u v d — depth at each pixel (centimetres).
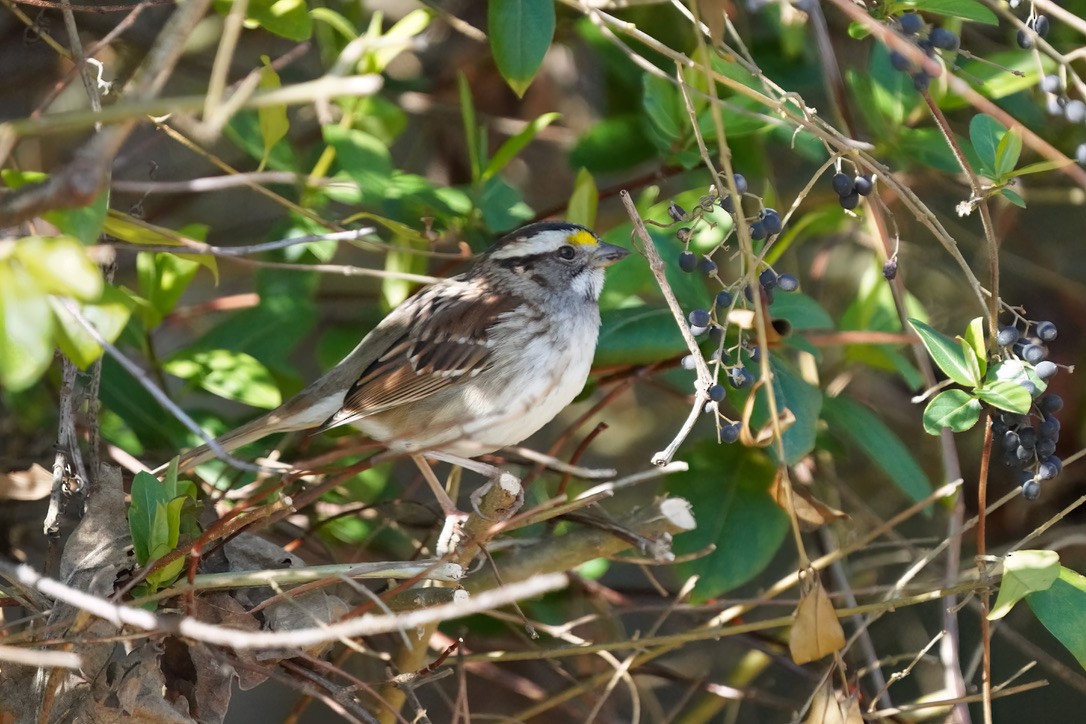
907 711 894
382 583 945
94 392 782
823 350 1018
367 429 932
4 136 511
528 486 891
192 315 967
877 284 945
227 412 1155
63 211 571
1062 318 1129
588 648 829
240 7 519
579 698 1041
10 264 459
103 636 650
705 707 1023
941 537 1042
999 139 720
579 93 1202
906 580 810
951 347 717
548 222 910
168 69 538
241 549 752
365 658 936
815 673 952
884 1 715
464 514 833
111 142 482
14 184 691
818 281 1156
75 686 666
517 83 816
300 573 688
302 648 709
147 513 681
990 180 752
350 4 1084
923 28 716
